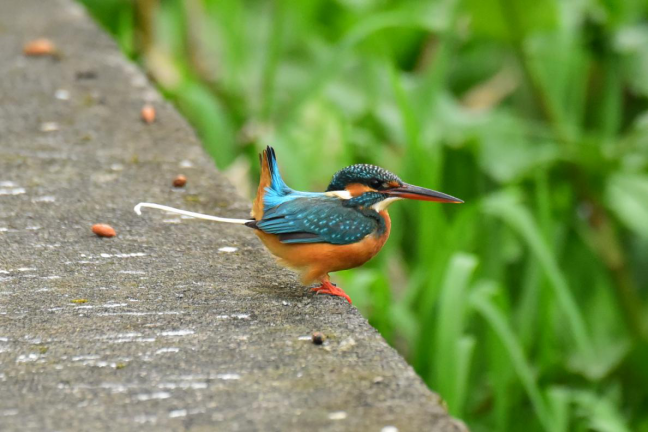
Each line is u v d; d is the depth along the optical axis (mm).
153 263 7277
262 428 4973
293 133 13078
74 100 10609
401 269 13031
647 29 13297
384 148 13336
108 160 9172
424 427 4965
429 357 9836
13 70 11445
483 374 11141
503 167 12281
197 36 14961
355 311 6531
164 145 9570
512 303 12305
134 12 14508
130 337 6055
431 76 12016
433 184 10570
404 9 14812
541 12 11984
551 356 10250
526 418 10391
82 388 5410
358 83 13953
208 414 5129
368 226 6781
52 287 6793
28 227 7797
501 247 11750
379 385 5414
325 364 5688
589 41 13602
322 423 5012
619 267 12016
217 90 14578
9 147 9344
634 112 14078
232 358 5773
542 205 10781
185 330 6172
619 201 12031
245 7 16672
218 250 7590
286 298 6746
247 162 12266
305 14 14727
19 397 5305
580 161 11906
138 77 11391
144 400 5281
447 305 8766
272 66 12828
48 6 14273
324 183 12609
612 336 12133
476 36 14297
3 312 6371
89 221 7969
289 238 6715
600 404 9773
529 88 12688
